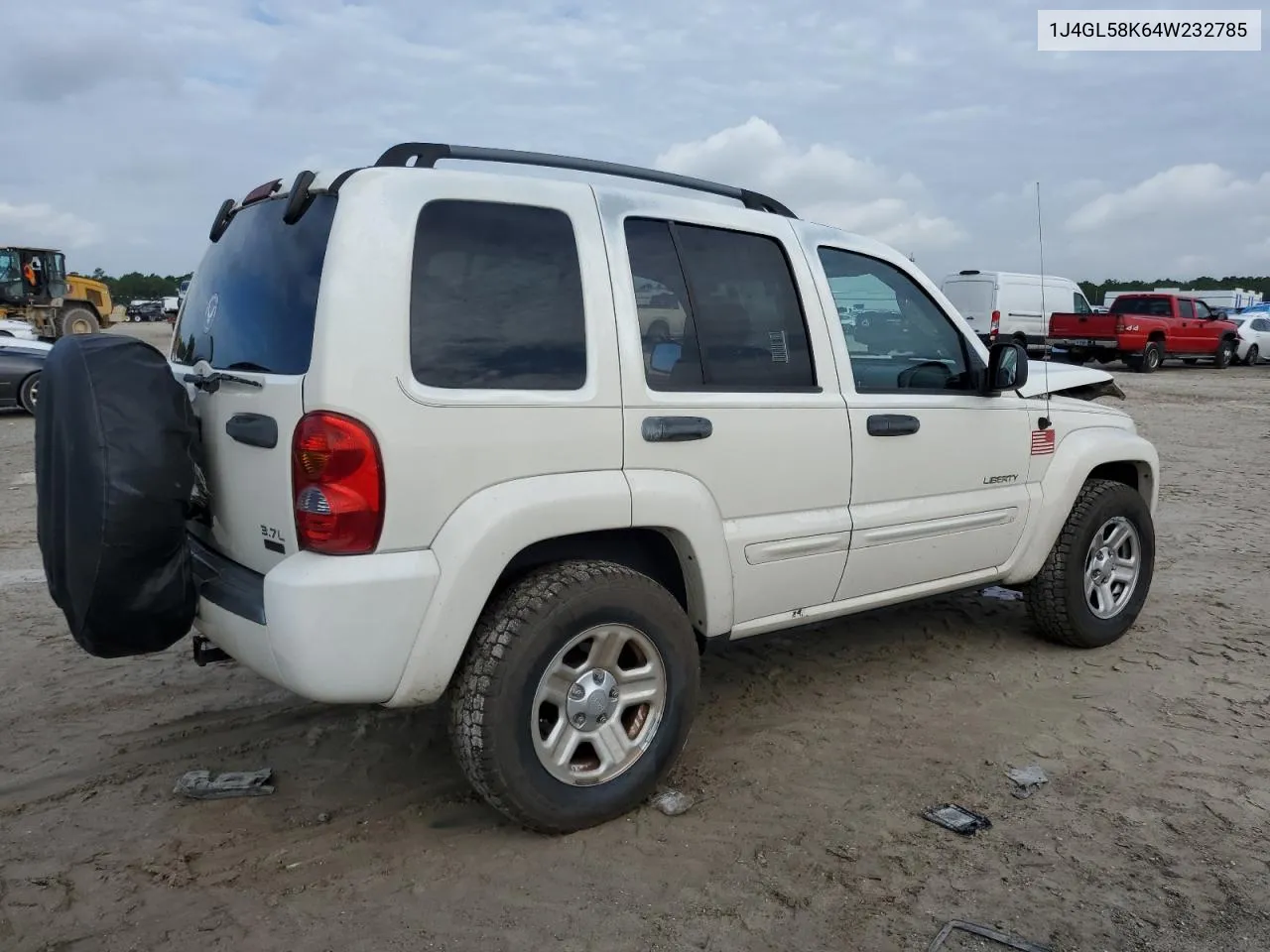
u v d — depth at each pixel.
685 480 3.19
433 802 3.28
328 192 2.76
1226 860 2.91
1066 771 3.47
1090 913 2.65
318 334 2.57
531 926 2.61
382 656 2.65
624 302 3.10
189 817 3.17
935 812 3.18
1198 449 11.54
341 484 2.57
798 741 3.73
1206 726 3.85
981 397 4.20
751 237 3.54
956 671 4.46
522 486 2.85
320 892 2.76
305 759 3.59
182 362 3.46
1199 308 24.92
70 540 2.73
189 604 2.89
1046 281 23.22
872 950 2.51
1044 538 4.46
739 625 3.47
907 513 3.87
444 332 2.75
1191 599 5.57
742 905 2.69
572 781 3.01
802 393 3.54
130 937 2.55
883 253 4.00
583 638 2.97
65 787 3.36
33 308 26.69
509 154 3.19
